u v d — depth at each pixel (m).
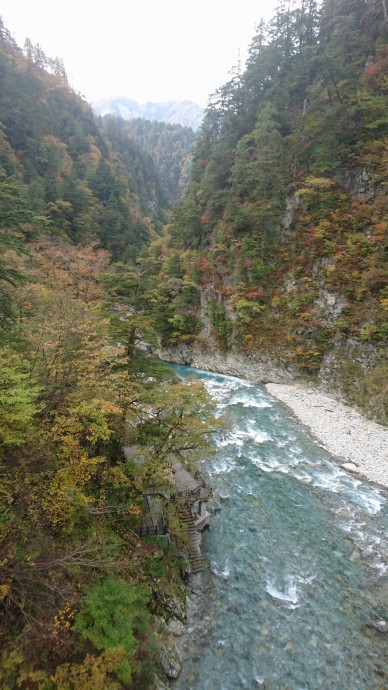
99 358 12.84
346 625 12.05
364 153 37.50
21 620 8.34
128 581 11.28
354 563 14.74
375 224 34.19
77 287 26.61
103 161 80.75
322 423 28.69
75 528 11.17
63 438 11.09
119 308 18.66
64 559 8.80
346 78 40.62
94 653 8.59
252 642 11.38
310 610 12.56
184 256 50.84
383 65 38.50
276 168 41.59
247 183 44.44
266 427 27.89
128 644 8.85
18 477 10.07
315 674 10.48
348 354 33.84
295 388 37.06
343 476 21.41
